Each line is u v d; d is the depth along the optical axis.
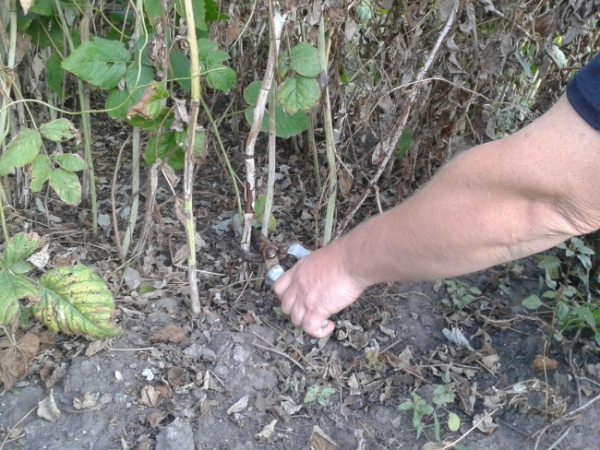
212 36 1.75
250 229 1.50
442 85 1.62
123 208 1.76
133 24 1.60
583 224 0.90
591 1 1.53
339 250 1.17
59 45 1.60
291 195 2.02
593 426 1.35
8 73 1.39
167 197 1.96
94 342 1.38
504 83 1.80
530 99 1.94
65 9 1.55
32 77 1.77
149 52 1.32
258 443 1.27
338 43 1.61
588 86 0.81
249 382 1.38
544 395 1.40
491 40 1.51
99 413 1.26
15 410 1.26
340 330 1.51
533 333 1.58
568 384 1.44
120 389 1.32
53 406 1.25
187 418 1.28
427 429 1.34
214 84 1.35
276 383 1.39
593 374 1.46
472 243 0.97
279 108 1.48
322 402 1.35
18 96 1.47
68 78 2.04
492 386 1.44
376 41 1.83
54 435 1.22
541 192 0.87
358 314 1.59
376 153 1.48
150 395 1.31
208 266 1.68
